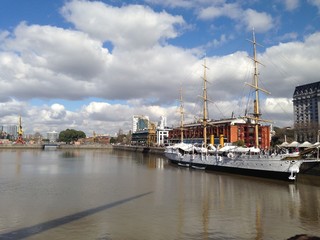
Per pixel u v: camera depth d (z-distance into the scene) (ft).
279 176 202.49
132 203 129.39
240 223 100.83
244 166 235.61
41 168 290.56
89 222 100.01
